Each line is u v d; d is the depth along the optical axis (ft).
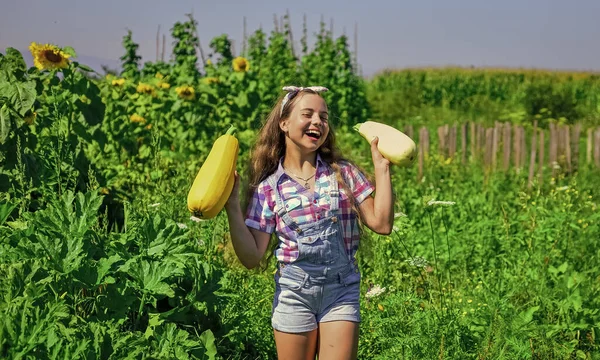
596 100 83.35
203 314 13.94
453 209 25.66
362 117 55.77
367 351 14.40
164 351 11.30
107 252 13.66
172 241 13.66
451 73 104.01
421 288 18.60
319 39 55.47
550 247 19.95
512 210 26.23
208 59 45.19
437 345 13.75
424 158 39.99
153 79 37.70
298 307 11.01
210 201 10.34
